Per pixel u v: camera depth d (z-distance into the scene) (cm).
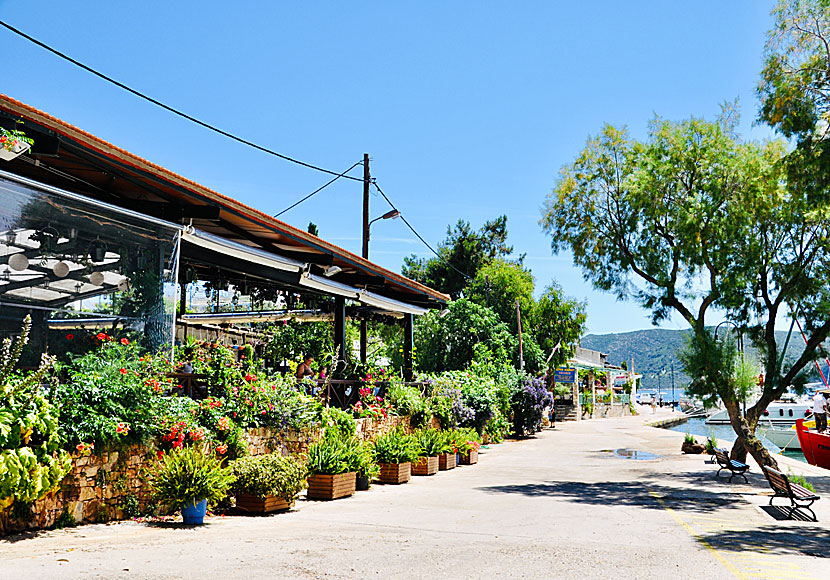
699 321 1750
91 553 652
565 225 1969
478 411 2653
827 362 1598
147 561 628
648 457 2345
